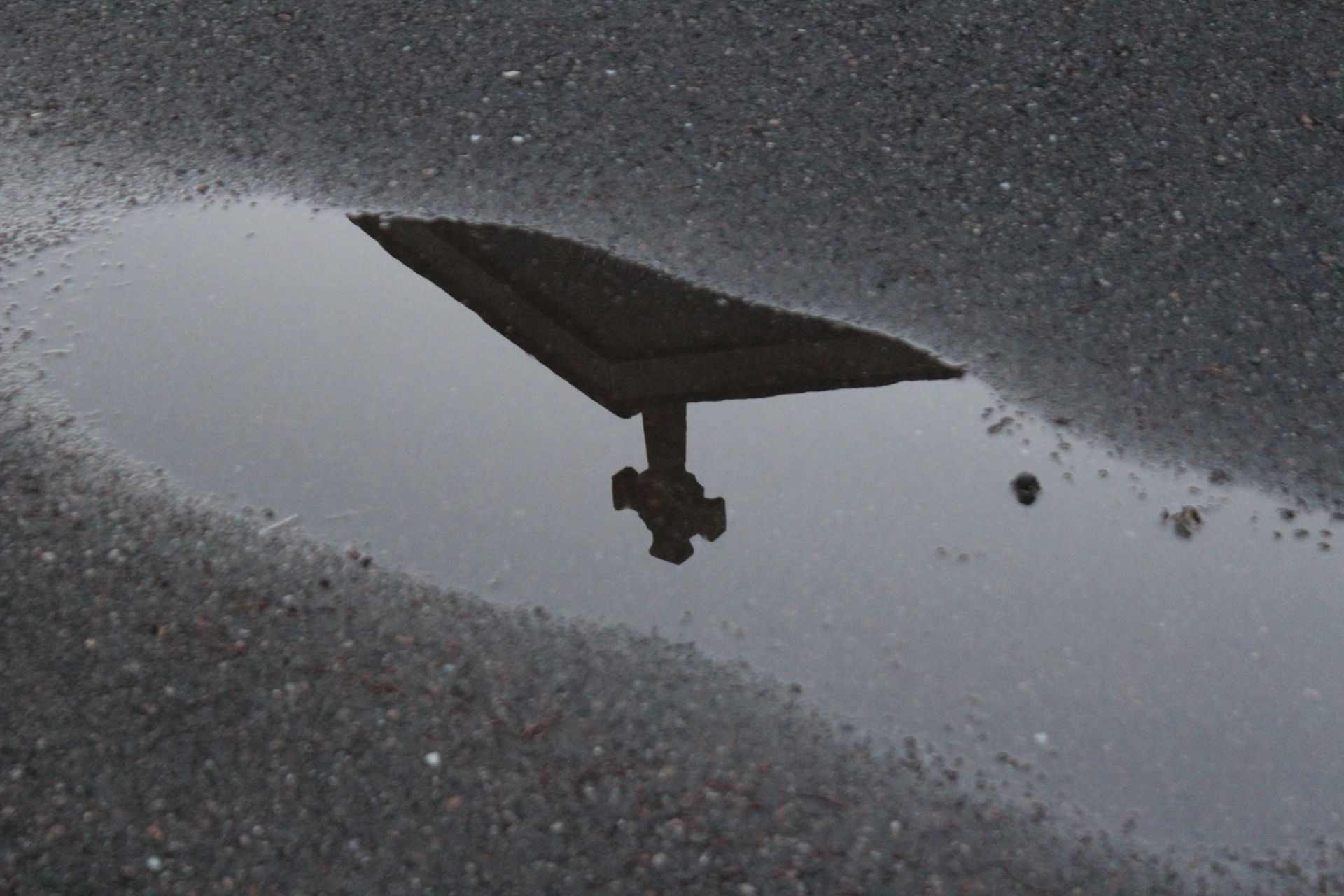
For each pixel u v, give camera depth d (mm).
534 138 3986
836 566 2801
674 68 4238
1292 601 2703
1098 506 2924
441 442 3107
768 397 3215
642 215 3721
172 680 2512
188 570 2760
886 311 3416
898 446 3080
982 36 4312
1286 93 4020
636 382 3252
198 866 2197
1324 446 3004
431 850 2229
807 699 2537
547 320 3443
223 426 3141
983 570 2787
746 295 3484
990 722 2492
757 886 2195
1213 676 2561
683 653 2617
